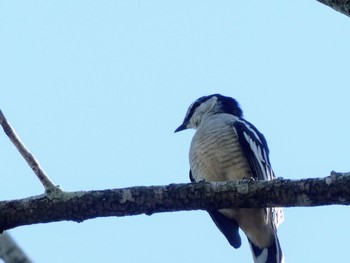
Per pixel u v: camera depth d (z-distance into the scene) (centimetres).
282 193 790
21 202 791
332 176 781
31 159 810
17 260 638
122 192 797
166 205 800
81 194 795
